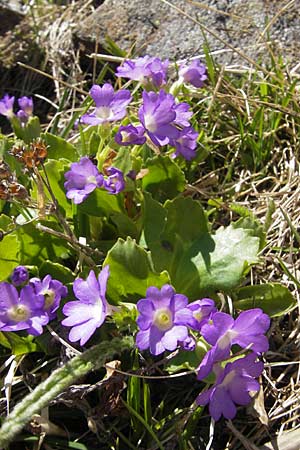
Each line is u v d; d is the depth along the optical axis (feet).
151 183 1.81
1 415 1.59
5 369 1.67
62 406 1.59
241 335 1.44
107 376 1.55
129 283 1.60
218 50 2.34
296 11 2.38
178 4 2.45
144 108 1.64
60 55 2.52
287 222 1.79
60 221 1.63
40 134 1.86
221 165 2.11
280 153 2.10
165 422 1.57
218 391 1.45
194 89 2.22
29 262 1.70
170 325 1.43
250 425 1.60
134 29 2.44
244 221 1.69
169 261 1.67
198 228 1.71
